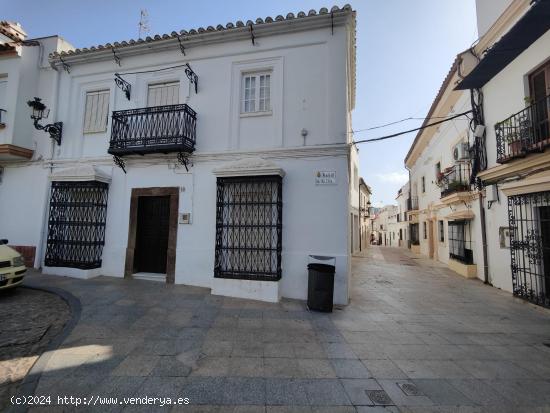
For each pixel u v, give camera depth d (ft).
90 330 14.24
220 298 20.27
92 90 27.66
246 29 23.39
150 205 25.93
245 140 23.43
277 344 13.43
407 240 86.38
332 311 18.67
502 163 22.30
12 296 19.60
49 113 28.37
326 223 21.13
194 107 24.64
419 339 14.49
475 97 28.63
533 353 13.07
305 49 22.93
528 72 21.75
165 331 14.48
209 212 23.50
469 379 10.74
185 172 24.34
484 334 15.31
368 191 93.61
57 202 26.16
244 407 8.82
